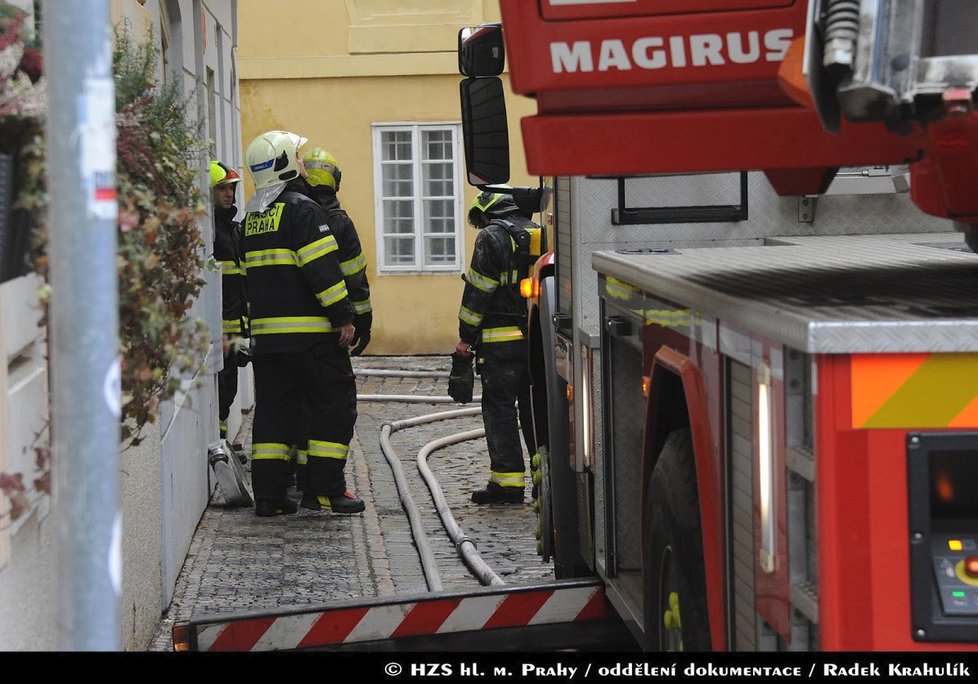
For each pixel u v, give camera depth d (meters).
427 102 22.17
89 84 2.44
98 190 2.45
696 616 4.09
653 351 4.65
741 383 3.55
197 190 4.79
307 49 22.16
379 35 22.06
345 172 22.33
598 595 5.86
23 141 3.40
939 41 3.13
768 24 3.67
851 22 3.12
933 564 2.96
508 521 10.27
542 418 8.21
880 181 6.33
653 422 4.68
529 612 5.80
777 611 3.22
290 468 10.49
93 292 2.45
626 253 5.76
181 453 8.72
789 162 3.80
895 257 5.11
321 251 9.89
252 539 9.56
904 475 2.92
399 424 14.87
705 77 3.74
